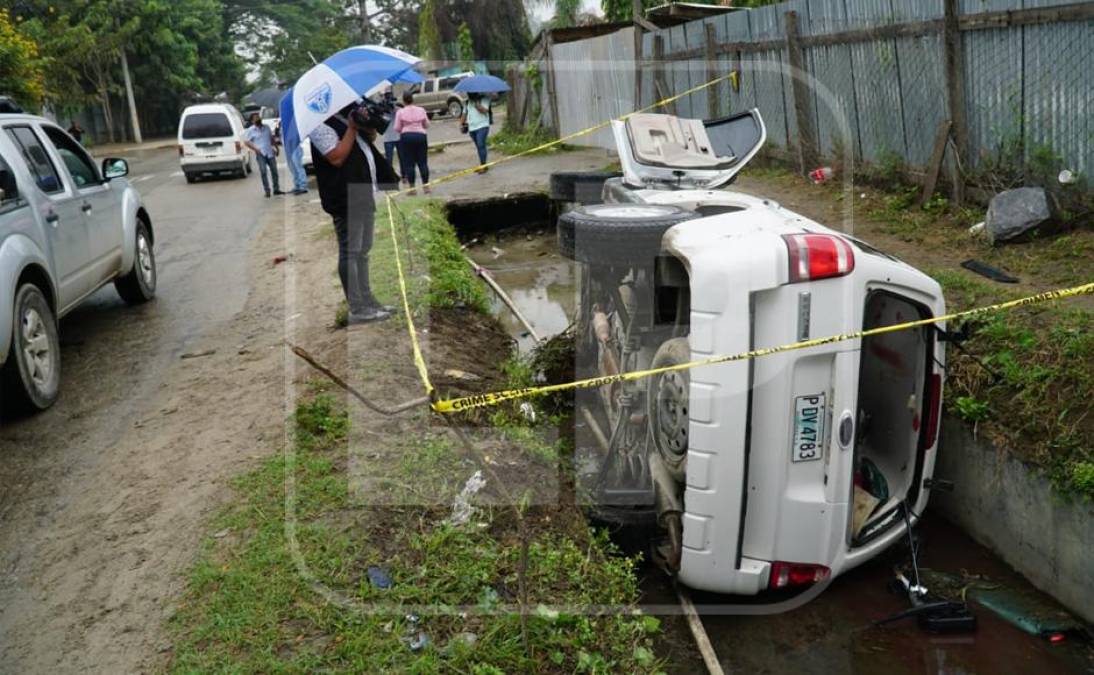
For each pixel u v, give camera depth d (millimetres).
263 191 17656
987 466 4727
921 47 8812
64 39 33594
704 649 3793
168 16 43250
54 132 7117
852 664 3904
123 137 43906
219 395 5832
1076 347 4832
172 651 3287
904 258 7121
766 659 3928
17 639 3479
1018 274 6391
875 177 9477
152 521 4234
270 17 56406
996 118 7824
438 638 3266
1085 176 6945
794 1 11008
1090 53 6766
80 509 4465
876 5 9516
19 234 5715
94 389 6211
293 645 3244
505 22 25500
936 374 4250
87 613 3588
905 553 4652
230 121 20484
